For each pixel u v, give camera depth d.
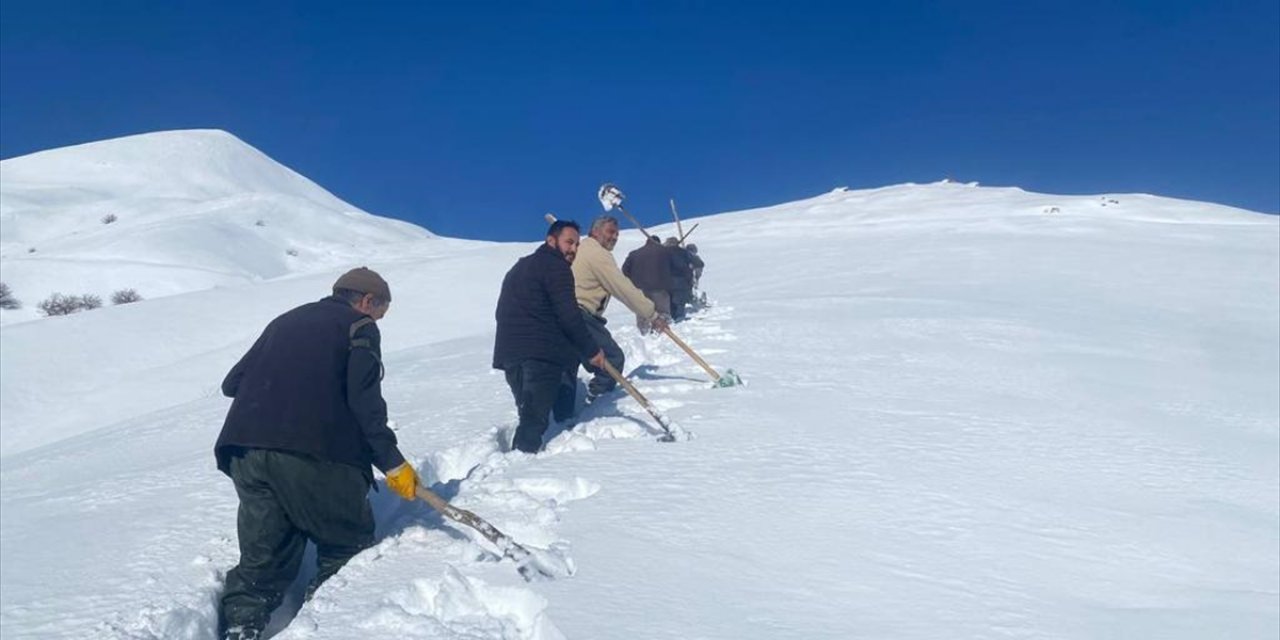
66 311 47.50
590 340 6.45
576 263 8.00
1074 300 17.31
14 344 24.98
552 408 7.20
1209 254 25.53
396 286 29.16
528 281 6.40
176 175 108.06
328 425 4.47
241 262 61.81
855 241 32.59
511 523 4.78
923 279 21.02
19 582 4.54
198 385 21.86
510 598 3.92
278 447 4.35
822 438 6.51
